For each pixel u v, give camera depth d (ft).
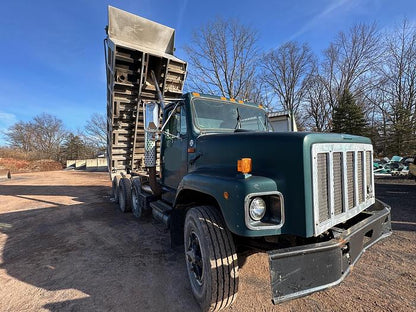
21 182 57.72
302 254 5.78
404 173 41.93
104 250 13.51
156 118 11.53
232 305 8.26
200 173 9.30
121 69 18.99
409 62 89.81
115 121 21.57
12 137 191.11
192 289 8.54
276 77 102.22
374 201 9.34
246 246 8.46
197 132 10.76
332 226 6.91
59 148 204.64
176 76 21.40
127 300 8.74
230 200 6.77
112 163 25.50
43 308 8.40
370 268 10.48
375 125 90.84
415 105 87.81
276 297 5.47
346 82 98.43
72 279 10.37
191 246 8.57
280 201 6.50
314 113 105.40
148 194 17.74
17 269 11.51
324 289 5.85
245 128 12.40
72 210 24.48
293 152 6.54
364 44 95.45
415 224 15.80
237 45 84.02
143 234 16.08
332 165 7.06
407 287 8.95
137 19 19.75
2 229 18.56
